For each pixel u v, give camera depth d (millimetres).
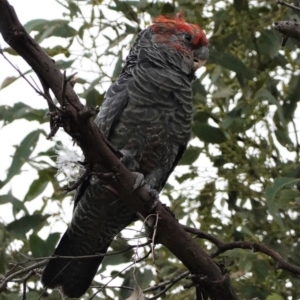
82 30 8789
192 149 8992
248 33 8773
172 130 8148
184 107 8188
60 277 8156
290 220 8570
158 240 6477
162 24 8820
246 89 8867
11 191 8672
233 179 8734
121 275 8484
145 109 7934
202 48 8766
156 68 8242
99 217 8211
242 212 8570
